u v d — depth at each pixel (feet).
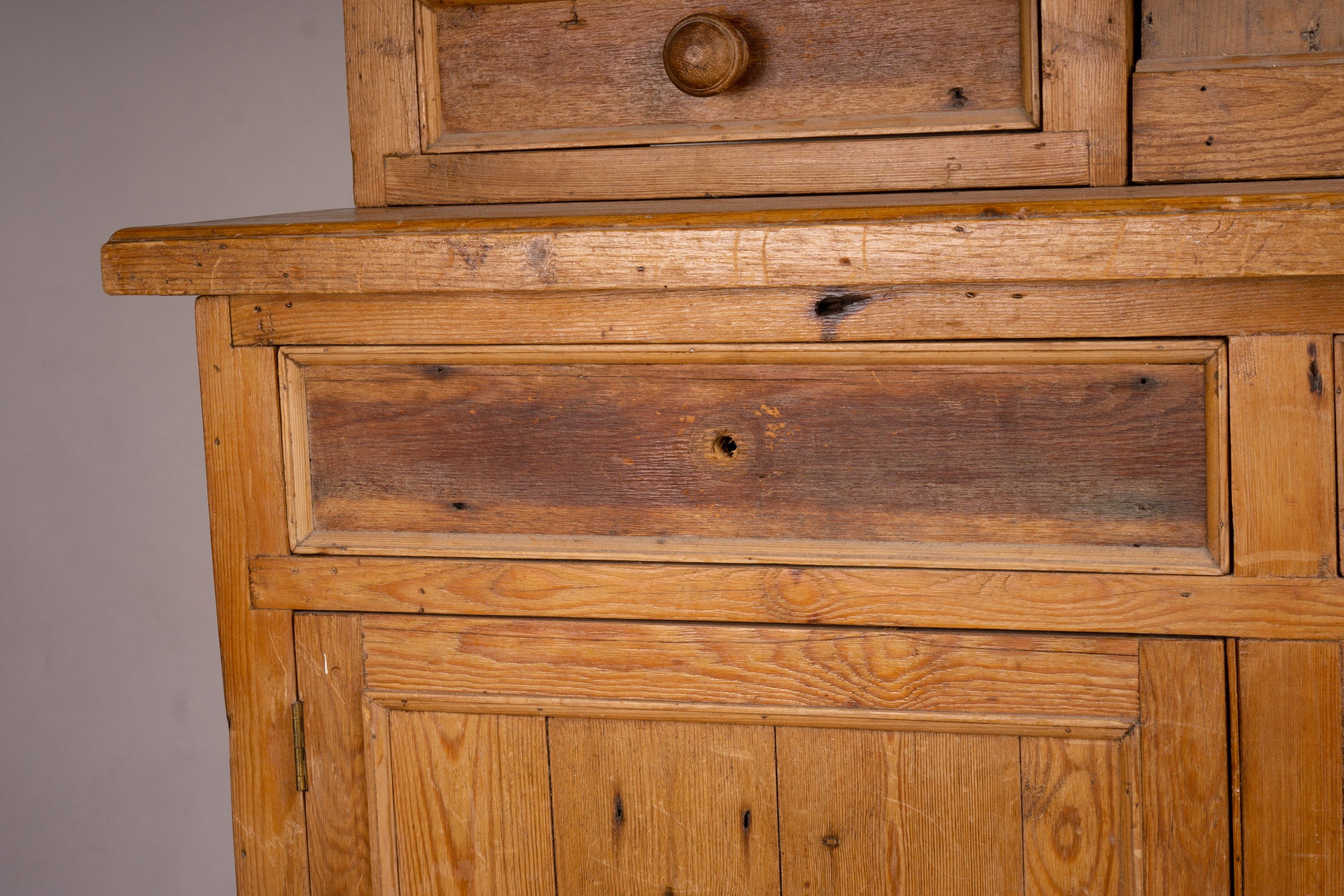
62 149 6.95
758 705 3.02
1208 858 2.85
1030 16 3.29
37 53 6.89
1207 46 3.29
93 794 7.53
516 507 3.09
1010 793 2.95
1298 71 3.20
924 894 3.01
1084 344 2.74
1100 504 2.83
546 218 2.86
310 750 3.26
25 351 7.16
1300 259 2.51
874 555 2.92
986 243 2.63
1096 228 2.58
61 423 7.20
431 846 3.24
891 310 2.81
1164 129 3.27
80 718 7.48
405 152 3.70
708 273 2.77
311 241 2.92
